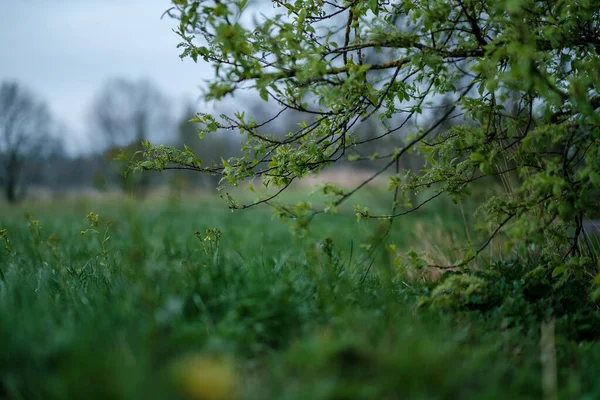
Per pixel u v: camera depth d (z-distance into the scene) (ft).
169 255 12.61
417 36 9.66
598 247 13.38
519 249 9.11
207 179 62.90
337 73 9.84
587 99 8.83
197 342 7.53
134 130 136.77
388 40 9.77
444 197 26.66
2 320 7.55
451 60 10.21
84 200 47.98
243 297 8.81
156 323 7.61
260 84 9.00
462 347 8.16
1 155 98.68
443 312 10.03
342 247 22.44
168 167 11.46
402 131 15.96
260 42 9.80
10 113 101.35
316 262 10.25
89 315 8.52
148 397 6.05
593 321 10.18
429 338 7.95
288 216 9.93
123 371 6.32
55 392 6.13
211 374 6.38
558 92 8.14
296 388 6.39
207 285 9.16
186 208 48.16
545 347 8.33
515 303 10.06
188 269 10.24
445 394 6.63
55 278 12.64
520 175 10.18
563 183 8.79
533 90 8.94
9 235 23.56
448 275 11.27
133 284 9.87
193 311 8.66
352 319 8.38
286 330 8.32
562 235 10.14
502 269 11.75
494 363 7.77
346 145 11.64
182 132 62.44
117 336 7.47
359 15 10.50
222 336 7.69
